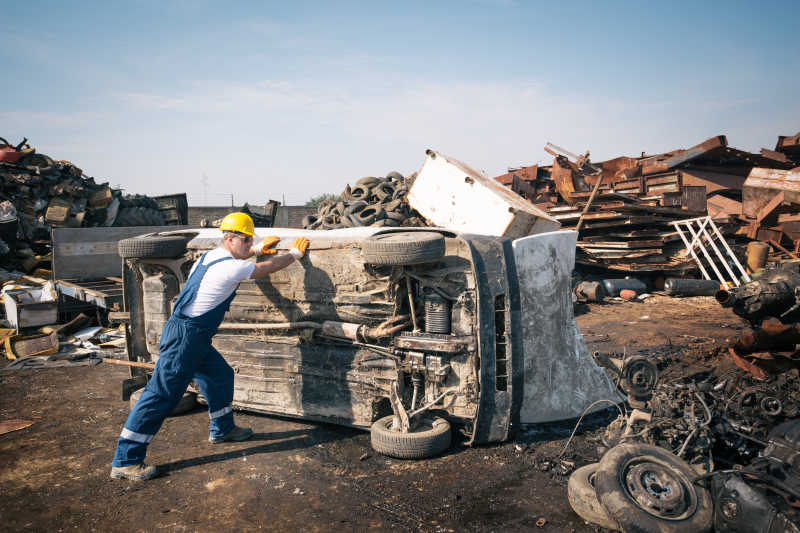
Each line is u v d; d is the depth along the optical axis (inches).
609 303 392.5
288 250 157.1
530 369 154.4
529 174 601.3
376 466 132.6
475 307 139.3
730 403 132.1
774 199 514.6
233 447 145.5
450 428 142.4
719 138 560.1
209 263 131.3
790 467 100.5
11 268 410.6
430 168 269.9
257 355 164.2
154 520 107.5
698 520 94.5
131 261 181.0
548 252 159.3
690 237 481.7
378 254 135.6
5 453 141.9
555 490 119.3
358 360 150.2
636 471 102.8
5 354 257.8
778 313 162.7
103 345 269.7
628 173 559.8
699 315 333.4
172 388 128.6
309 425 161.6
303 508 112.0
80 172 502.6
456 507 112.0
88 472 130.2
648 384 149.9
